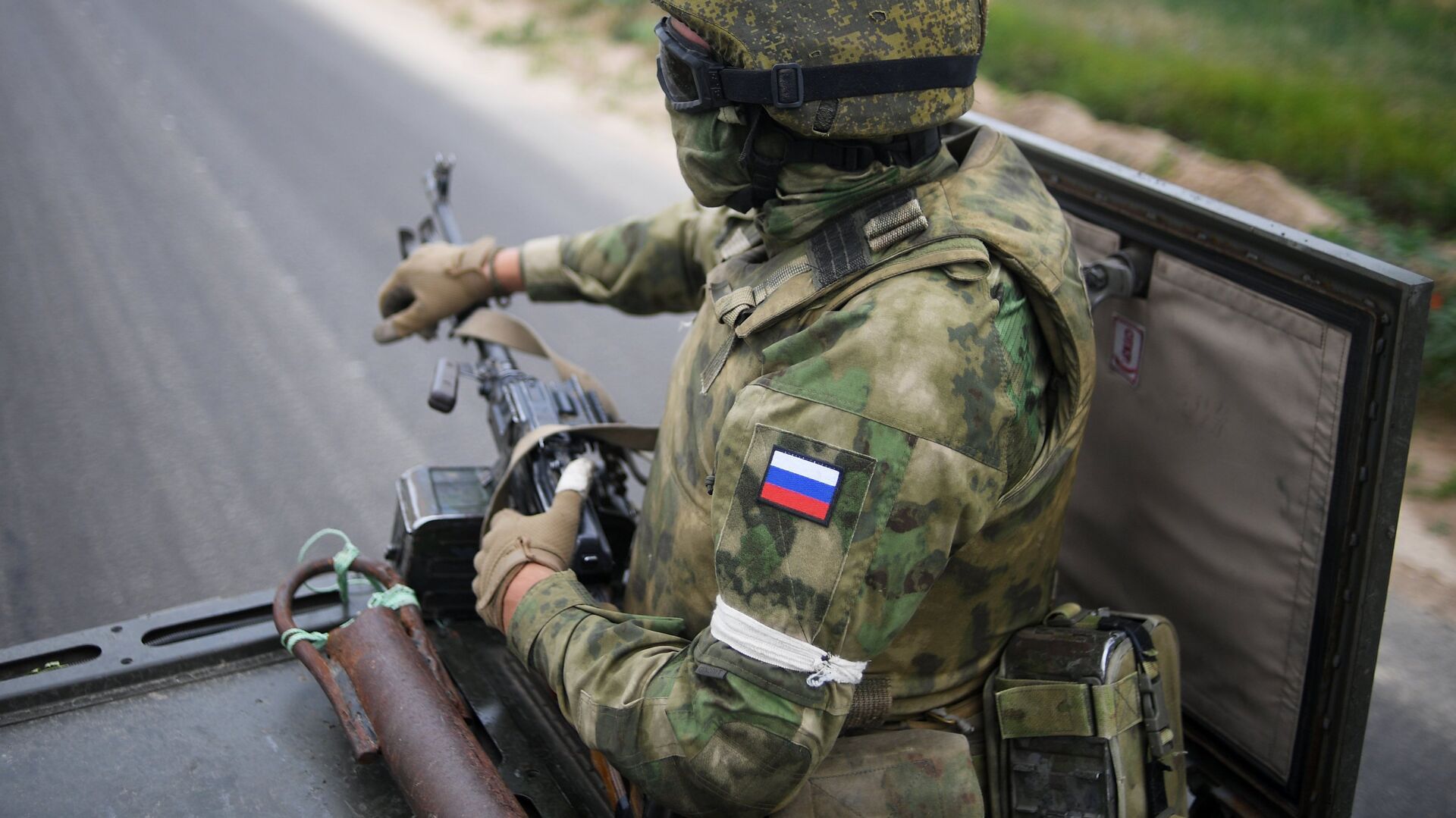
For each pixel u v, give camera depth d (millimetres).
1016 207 1324
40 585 3213
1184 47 9422
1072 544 1812
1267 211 6352
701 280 1992
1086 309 1335
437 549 1729
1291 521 1452
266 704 1547
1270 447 1463
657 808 1354
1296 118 7465
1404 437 1318
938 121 1301
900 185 1312
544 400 1876
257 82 8281
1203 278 1513
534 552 1487
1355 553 1374
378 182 6504
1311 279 1364
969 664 1457
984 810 1410
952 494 1189
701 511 1378
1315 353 1380
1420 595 3662
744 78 1257
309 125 7438
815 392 1188
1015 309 1289
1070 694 1375
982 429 1205
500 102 8461
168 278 5090
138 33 9125
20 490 3605
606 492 1834
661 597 1451
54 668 1540
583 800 1521
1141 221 1578
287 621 1525
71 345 4469
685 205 1984
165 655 1569
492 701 1640
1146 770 1413
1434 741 3104
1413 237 6023
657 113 8312
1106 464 1721
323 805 1420
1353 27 9891
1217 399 1525
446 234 2197
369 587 1801
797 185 1321
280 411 4125
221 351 4504
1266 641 1516
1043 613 1529
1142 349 1624
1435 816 2859
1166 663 1461
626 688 1286
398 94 8398
